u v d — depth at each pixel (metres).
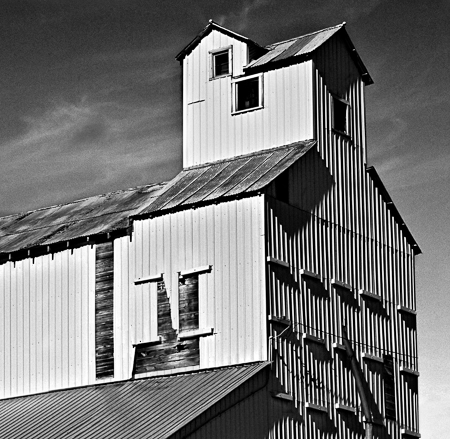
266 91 68.88
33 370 70.31
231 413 59.12
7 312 72.12
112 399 64.06
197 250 64.75
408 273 73.00
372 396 67.81
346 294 67.56
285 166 64.88
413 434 70.62
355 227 69.38
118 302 67.44
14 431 63.62
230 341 62.66
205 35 71.25
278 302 62.72
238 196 63.66
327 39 69.06
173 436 56.28
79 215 73.44
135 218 67.38
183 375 63.94
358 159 70.69
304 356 63.66
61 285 70.12
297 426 62.38
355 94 71.44
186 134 70.94
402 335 71.50
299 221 65.25
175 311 64.94
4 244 73.56
